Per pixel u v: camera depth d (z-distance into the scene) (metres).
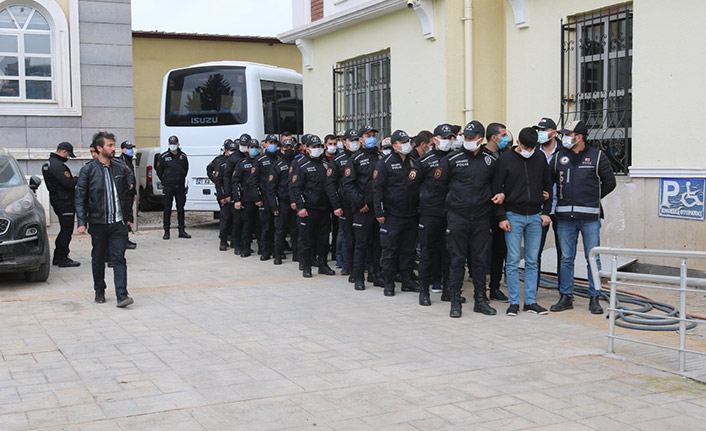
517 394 5.20
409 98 12.66
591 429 4.54
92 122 15.46
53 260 11.24
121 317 7.71
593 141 10.20
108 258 11.50
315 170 9.99
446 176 7.71
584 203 7.71
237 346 6.53
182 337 6.86
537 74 11.00
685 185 8.83
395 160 8.57
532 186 7.59
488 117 11.84
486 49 11.75
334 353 6.29
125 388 5.35
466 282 9.79
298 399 5.11
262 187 11.63
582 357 6.15
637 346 6.50
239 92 15.91
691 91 8.70
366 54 13.70
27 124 14.93
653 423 4.64
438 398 5.12
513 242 7.70
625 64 9.68
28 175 14.90
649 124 9.21
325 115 15.12
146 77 24.92
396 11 12.77
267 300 8.58
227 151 13.19
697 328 7.14
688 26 8.69
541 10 10.86
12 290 9.26
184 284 9.67
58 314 7.86
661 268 9.27
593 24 10.15
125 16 15.59
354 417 4.75
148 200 20.58
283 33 15.56
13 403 5.02
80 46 15.23
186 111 16.28
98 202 8.13
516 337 6.83
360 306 8.23
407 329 7.15
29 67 14.95
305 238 10.12
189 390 5.30
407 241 8.97
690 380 5.52
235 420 4.70
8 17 14.72
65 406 4.96
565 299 7.96
